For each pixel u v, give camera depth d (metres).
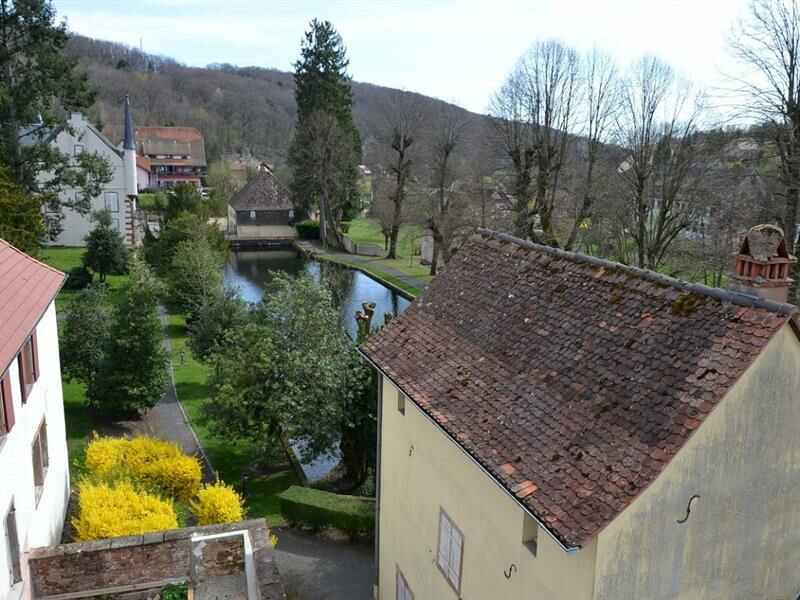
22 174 46.28
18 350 14.21
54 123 47.75
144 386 28.02
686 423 9.62
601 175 45.28
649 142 38.72
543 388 12.23
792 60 29.02
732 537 10.59
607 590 9.71
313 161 76.81
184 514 19.86
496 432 12.07
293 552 20.80
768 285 10.77
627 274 12.81
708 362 10.08
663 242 38.84
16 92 44.59
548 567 10.61
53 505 18.72
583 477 10.14
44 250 56.62
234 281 60.84
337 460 27.48
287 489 23.47
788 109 29.30
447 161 64.69
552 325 13.35
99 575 15.94
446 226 57.50
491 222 52.59
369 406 24.61
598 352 11.91
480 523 12.66
